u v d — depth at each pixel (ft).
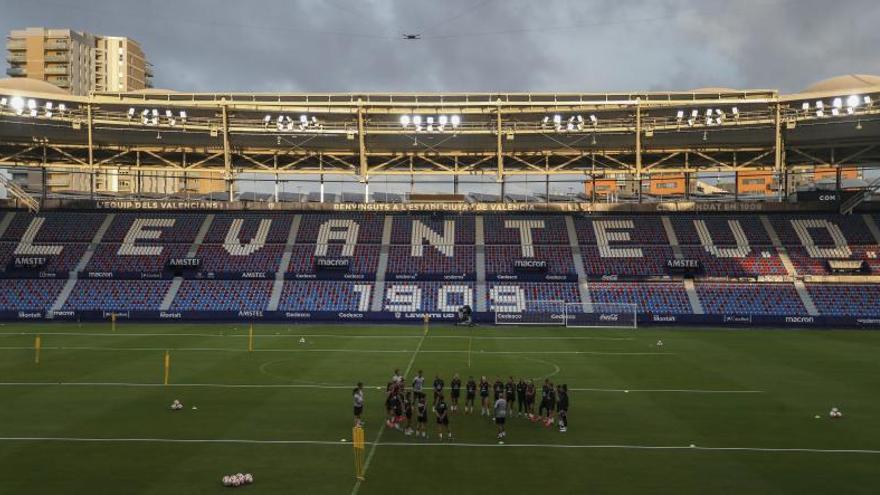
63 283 273.95
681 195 382.01
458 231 310.86
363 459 93.50
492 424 111.45
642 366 165.89
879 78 309.42
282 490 81.92
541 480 85.61
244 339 211.61
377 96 319.68
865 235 291.17
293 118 295.48
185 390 136.36
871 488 83.41
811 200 310.04
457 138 299.58
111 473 87.81
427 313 257.96
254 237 304.91
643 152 306.14
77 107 286.66
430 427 110.01
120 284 274.77
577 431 107.65
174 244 298.76
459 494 80.74
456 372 157.89
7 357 174.50
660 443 101.35
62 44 641.81
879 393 134.82
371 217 321.11
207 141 302.66
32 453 95.76
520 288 275.39
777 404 125.70
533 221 317.01
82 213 317.01
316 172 321.32
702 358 177.88
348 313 257.34
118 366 161.99
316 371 157.58
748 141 286.25
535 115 291.17
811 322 246.88
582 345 201.57
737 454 96.27
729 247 292.20
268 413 118.32
